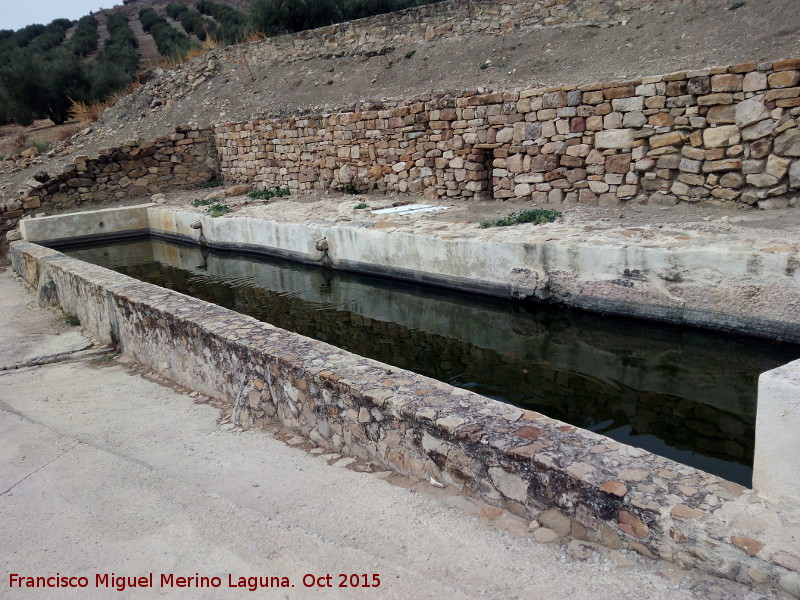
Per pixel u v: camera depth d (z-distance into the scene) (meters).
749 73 7.66
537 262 7.36
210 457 3.87
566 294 7.22
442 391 3.46
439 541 2.77
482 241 7.86
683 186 8.59
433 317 8.49
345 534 2.89
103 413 4.75
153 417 4.61
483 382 6.12
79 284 7.10
